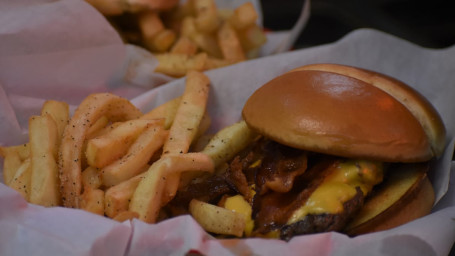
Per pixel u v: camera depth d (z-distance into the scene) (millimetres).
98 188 373
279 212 349
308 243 328
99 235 320
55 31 428
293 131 350
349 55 474
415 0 740
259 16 580
